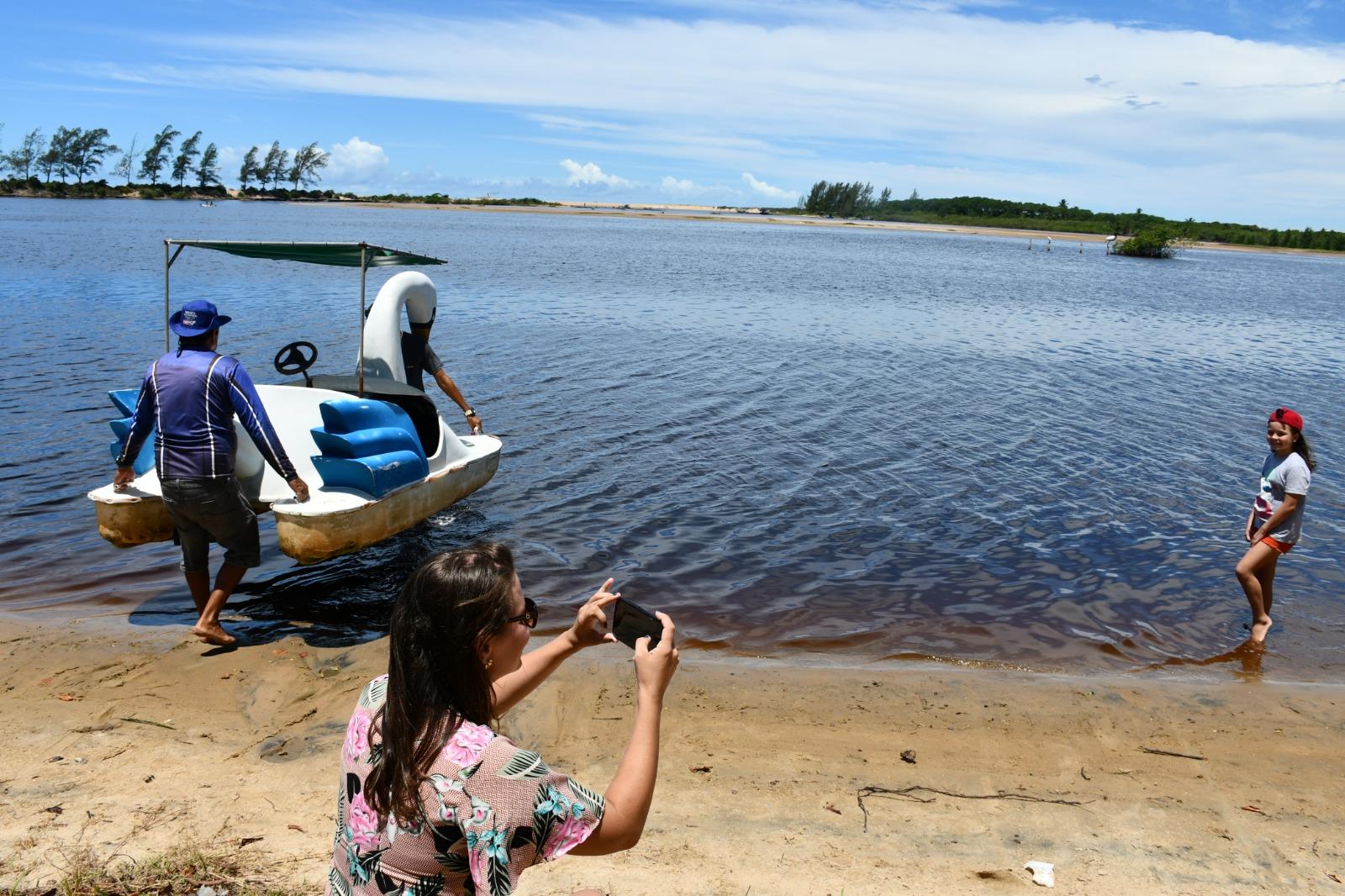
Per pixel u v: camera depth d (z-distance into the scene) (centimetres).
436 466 824
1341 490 1141
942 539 912
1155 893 406
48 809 427
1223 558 890
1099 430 1402
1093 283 5056
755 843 430
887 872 410
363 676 596
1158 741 557
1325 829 468
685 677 620
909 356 2061
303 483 647
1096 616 755
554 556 829
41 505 911
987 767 519
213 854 390
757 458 1168
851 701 594
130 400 690
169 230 5988
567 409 1391
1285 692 633
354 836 193
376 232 6931
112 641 637
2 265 3250
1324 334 3061
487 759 185
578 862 406
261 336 1945
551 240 6800
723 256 5841
